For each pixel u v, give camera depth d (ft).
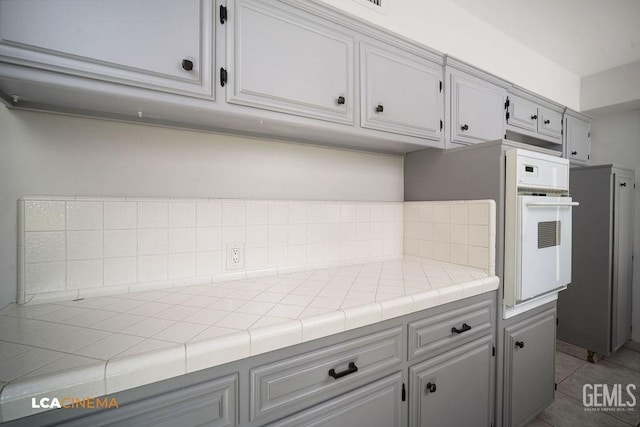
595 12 6.11
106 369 1.86
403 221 6.05
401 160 6.14
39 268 3.06
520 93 6.59
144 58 2.67
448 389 3.84
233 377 2.34
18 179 3.01
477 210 4.75
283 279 4.21
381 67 4.35
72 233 3.20
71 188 3.26
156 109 3.16
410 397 3.46
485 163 4.73
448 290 3.74
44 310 2.87
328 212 5.07
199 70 2.94
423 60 4.87
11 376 1.75
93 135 3.37
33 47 2.28
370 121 4.26
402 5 5.35
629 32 6.78
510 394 4.72
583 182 7.95
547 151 5.12
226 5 3.08
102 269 3.35
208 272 3.98
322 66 3.76
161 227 3.68
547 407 5.77
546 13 6.24
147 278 3.60
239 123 3.76
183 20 2.85
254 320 2.62
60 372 1.79
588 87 8.95
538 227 4.68
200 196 4.00
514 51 7.25
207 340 2.22
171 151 3.80
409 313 3.41
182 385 2.15
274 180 4.59
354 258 5.37
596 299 7.70
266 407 2.48
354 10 4.81
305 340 2.60
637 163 8.73
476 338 4.22
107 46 2.52
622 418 5.54
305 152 4.89
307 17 3.63
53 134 3.17
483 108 5.78
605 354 7.53
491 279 4.33
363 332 3.03
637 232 8.71
